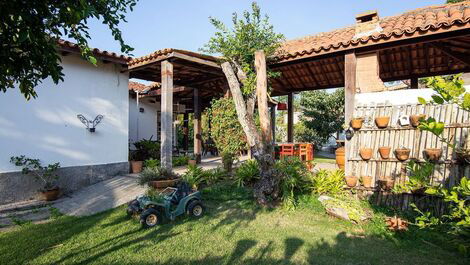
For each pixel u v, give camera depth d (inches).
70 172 279.7
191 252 144.3
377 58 238.1
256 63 231.8
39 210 225.8
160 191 217.0
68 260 136.9
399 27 225.6
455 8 239.3
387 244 153.5
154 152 380.5
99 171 303.0
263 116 228.8
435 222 133.8
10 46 82.7
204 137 469.1
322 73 378.9
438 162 193.3
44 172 259.8
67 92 279.4
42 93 262.2
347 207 195.0
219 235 166.6
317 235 166.2
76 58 286.0
